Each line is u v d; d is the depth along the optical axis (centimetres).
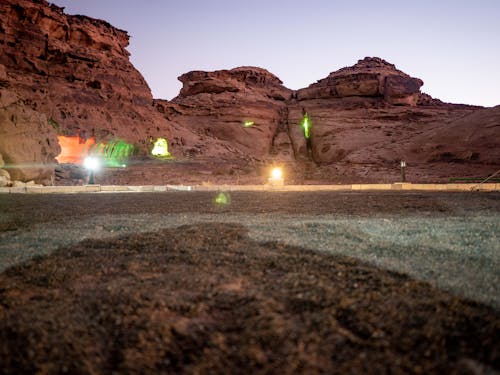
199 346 243
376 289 324
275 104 7656
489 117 5103
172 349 241
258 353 232
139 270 393
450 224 671
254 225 663
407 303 292
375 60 8350
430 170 4188
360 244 497
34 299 320
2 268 405
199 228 628
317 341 243
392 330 254
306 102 7731
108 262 425
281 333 252
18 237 570
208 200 1275
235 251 465
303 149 6475
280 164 5591
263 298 305
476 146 4531
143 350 240
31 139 2398
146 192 1842
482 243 502
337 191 1838
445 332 251
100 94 4881
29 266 412
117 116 4912
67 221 744
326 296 308
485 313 276
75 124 4309
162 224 690
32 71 4372
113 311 290
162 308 293
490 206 1016
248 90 7862
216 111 6862
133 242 523
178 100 7462
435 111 6775
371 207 1007
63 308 299
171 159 4794
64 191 1906
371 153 5150
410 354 230
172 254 454
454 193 1589
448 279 348
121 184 3256
